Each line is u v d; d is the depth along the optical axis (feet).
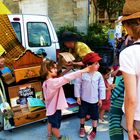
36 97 14.49
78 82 13.16
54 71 12.15
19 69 13.84
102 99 13.35
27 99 14.15
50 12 36.50
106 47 30.25
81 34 34.78
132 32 5.66
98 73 13.20
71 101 15.10
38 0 35.99
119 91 6.60
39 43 20.62
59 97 12.09
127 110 5.53
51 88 11.71
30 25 20.49
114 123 6.72
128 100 5.47
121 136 6.71
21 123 13.67
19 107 13.98
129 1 5.65
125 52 5.54
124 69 5.50
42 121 14.98
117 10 43.32
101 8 43.88
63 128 14.58
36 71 14.38
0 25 16.55
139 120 5.67
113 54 27.27
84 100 13.21
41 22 21.02
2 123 13.82
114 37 28.71
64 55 14.32
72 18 36.65
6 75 13.76
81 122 13.56
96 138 13.51
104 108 14.57
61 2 36.27
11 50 16.29
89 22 37.65
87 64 12.17
